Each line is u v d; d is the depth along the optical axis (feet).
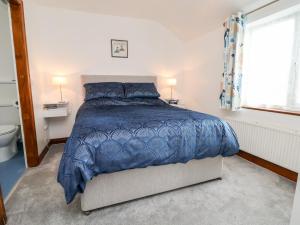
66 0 9.02
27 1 7.69
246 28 8.07
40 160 8.07
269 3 6.87
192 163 5.87
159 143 5.08
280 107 7.18
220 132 5.91
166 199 5.43
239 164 7.79
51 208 4.97
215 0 7.91
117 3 9.42
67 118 10.66
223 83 8.55
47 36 9.68
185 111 7.29
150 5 9.68
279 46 7.11
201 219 4.65
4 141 7.64
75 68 10.42
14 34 6.72
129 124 5.18
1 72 9.09
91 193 4.70
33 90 7.81
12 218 4.58
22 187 5.96
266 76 7.66
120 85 10.33
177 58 12.61
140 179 5.24
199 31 10.66
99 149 4.49
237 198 5.48
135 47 11.48
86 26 10.32
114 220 4.58
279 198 5.47
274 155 6.79
